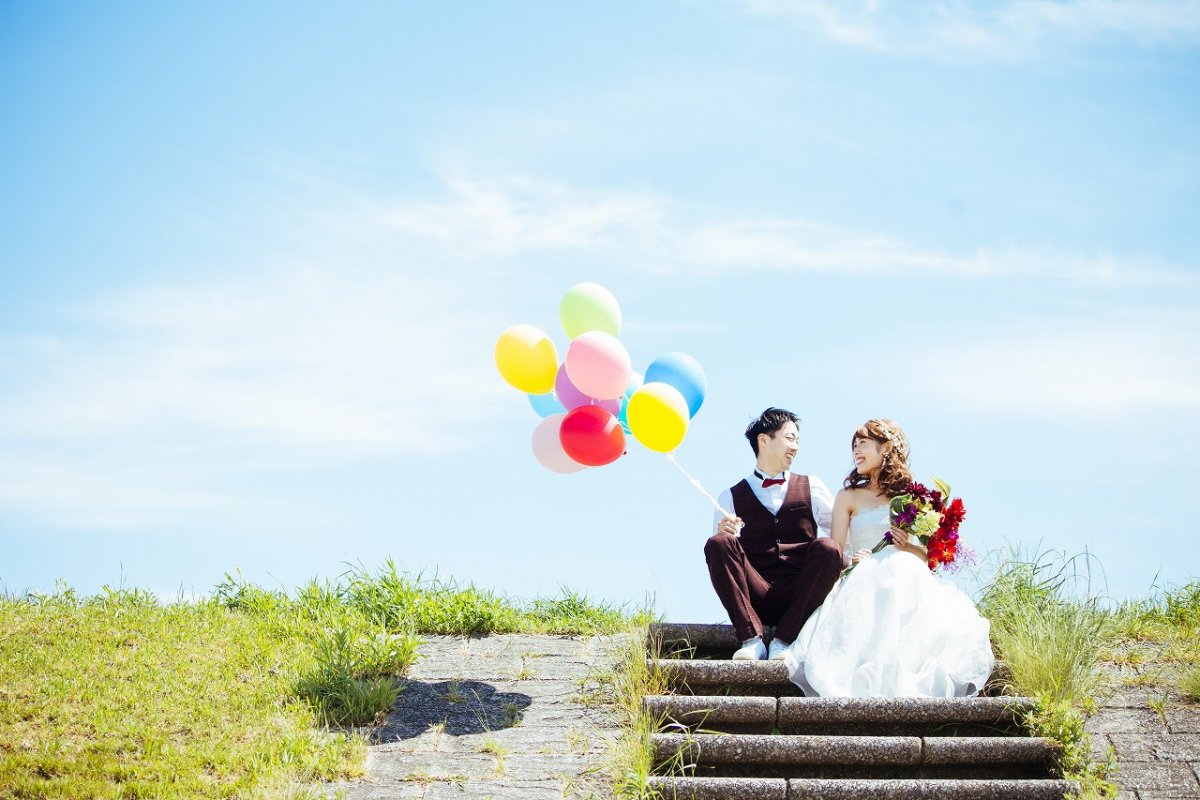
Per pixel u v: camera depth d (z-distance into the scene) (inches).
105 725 238.8
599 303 269.3
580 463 266.5
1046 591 292.0
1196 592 324.5
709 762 232.7
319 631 303.4
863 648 255.6
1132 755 235.0
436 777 227.0
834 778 231.3
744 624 265.6
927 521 264.4
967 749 231.1
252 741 237.6
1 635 283.9
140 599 325.4
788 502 280.2
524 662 292.5
